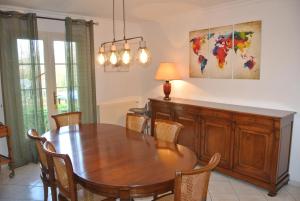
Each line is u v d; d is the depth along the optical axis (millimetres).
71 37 4125
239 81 3635
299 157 3131
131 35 5086
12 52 3570
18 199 2855
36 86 3828
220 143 3398
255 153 3035
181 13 4238
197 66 4168
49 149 1983
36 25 3746
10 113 3637
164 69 4270
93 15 4344
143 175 1791
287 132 3016
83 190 2150
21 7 3701
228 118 3262
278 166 2896
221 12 3738
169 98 4301
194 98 4297
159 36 4793
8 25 3520
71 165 1777
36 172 3572
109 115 4883
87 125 3260
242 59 3562
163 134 2783
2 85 3543
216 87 3938
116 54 2736
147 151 2271
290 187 3107
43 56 4031
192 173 1537
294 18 3037
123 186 1642
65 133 2867
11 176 3389
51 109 4199
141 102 5383
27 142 3840
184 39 4332
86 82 4402
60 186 2088
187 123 3807
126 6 3729
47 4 3555
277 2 3154
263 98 3408
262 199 2850
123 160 2064
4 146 3762
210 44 3934
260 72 3400
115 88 4984
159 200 2016
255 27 3379
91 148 2357
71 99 4230
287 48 3127
